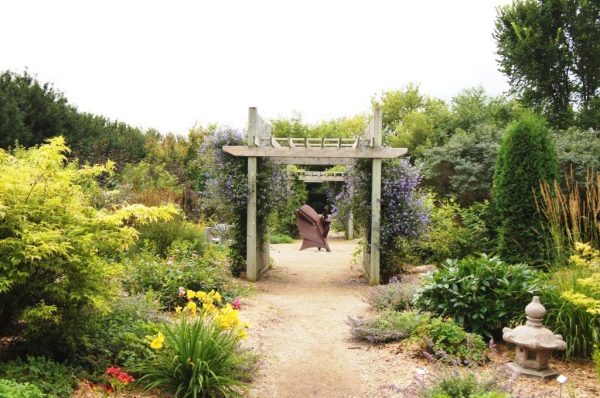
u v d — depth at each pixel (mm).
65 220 3793
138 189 13062
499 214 8031
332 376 4332
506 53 18078
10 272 3270
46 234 3371
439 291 5215
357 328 5273
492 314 4953
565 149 12703
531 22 17703
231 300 6449
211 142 9156
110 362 3781
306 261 12438
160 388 3619
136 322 4281
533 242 7336
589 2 16828
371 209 9039
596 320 4449
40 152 3824
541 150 7535
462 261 5422
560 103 18047
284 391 3986
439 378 3473
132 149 19109
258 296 7617
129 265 6281
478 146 13633
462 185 13492
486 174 13367
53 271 3611
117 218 3936
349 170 10000
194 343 3650
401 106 28141
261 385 4078
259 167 9312
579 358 4461
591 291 4492
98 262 3756
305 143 9031
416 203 9156
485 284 5000
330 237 19750
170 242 8422
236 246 9195
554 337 4125
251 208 8914
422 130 22953
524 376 4070
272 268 11102
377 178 8883
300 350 5031
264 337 5418
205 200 9898
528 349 4125
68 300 3588
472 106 23672
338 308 7043
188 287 6211
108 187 12836
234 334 4371
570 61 17109
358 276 10148
